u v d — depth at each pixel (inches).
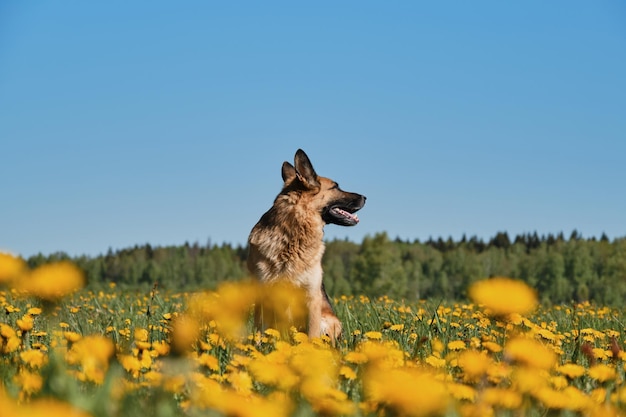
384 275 3718.0
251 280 349.1
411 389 110.4
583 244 4522.6
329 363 151.9
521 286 100.0
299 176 364.8
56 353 147.5
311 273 341.7
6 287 98.6
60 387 118.9
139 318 311.7
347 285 3772.1
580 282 4328.3
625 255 4158.5
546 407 136.3
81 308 338.6
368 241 3762.3
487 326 283.6
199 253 5595.5
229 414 103.0
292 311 308.8
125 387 129.0
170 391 132.2
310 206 356.8
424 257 5295.3
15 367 152.3
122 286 864.9
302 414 121.6
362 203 384.5
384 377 121.8
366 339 250.5
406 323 308.0
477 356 148.4
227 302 158.9
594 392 152.7
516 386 142.2
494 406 130.6
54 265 100.7
